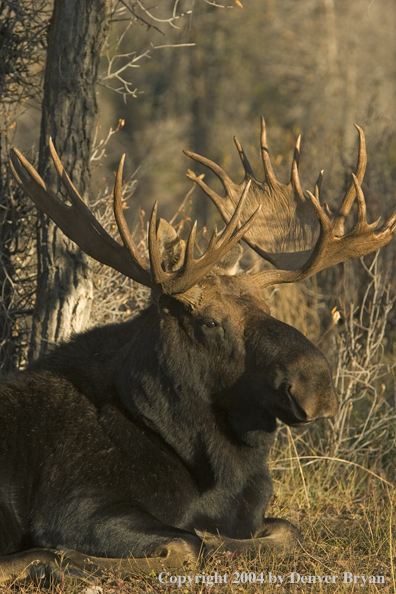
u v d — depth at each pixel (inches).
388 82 2731.3
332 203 1160.8
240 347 523.5
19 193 836.0
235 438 548.1
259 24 2871.6
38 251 752.3
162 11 2815.0
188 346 534.3
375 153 1246.3
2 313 823.1
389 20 2815.0
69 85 730.8
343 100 2596.0
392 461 818.8
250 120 2839.6
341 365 845.8
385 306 863.7
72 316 746.2
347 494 728.3
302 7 2795.3
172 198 2817.4
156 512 533.6
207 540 536.7
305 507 697.6
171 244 534.3
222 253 511.8
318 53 2701.8
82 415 551.5
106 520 511.2
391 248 1080.8
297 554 561.3
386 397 951.0
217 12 2859.3
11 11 845.8
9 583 500.1
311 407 491.5
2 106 874.1
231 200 647.8
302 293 1105.4
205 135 2847.0
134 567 495.8
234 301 536.7
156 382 539.8
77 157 738.2
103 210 905.5
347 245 562.6
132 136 3068.4
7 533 532.1
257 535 581.9
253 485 573.3
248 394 523.5
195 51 2928.2
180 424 540.7
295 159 650.8
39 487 531.5
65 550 506.0
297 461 770.8
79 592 479.5
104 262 545.3
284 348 508.7
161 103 3088.1
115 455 537.3
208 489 551.2
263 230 638.5
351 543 583.2
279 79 2854.3
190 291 530.6
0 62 835.4
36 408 557.3
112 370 570.9
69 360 584.1
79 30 727.7
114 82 3221.0
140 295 900.6
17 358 845.2
